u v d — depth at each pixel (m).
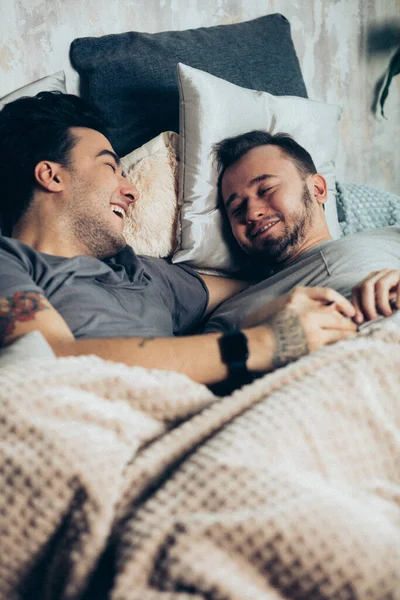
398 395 0.96
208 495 0.74
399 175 2.75
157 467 0.83
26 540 0.77
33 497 0.77
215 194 1.75
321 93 2.52
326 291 1.19
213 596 0.65
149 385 0.94
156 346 1.14
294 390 0.90
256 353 1.13
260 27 2.17
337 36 2.50
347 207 2.00
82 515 0.75
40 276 1.31
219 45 2.05
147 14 2.13
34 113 1.55
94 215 1.50
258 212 1.62
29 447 0.79
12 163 1.53
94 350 1.13
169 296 1.62
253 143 1.70
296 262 1.59
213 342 1.14
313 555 0.68
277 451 0.81
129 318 1.35
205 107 1.72
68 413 0.84
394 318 1.17
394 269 1.37
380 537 0.70
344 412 0.90
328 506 0.71
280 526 0.69
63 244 1.50
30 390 0.85
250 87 2.04
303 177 1.68
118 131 1.97
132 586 0.68
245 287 1.75
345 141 2.60
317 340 1.14
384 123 2.66
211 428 0.87
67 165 1.51
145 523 0.72
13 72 1.94
